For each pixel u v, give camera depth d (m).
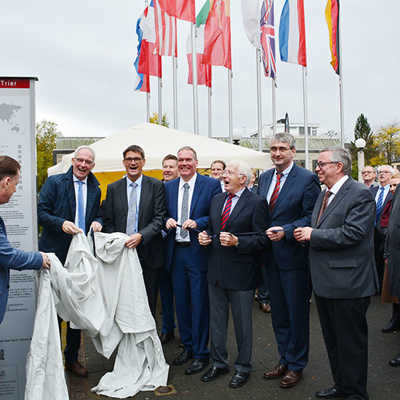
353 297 2.83
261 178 3.72
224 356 3.58
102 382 3.36
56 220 3.31
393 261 3.95
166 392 3.28
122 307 3.40
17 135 2.83
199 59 14.34
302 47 11.95
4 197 2.38
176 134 7.50
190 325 3.89
